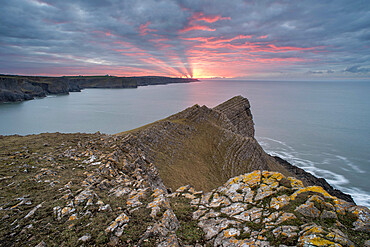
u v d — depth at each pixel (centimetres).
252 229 1372
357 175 9006
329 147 12744
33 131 13912
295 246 1145
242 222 1466
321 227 1192
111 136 4138
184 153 5534
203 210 1719
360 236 1170
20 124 15788
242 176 2073
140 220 1457
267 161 8312
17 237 1248
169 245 1257
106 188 2000
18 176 2091
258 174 2020
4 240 1216
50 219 1422
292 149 12462
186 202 1900
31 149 3006
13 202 1596
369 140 14050
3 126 15000
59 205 1577
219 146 6744
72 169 2358
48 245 1191
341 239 1083
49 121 17100
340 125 18525
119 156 3058
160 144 5216
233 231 1390
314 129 17138
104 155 2878
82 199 1666
